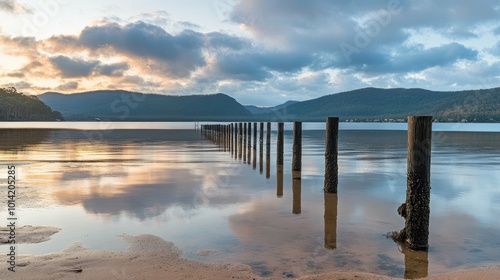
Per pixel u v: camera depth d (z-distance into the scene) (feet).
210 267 16.26
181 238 20.22
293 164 45.32
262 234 21.15
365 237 20.88
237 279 15.01
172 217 24.31
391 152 71.46
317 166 51.60
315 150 77.61
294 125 45.14
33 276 14.74
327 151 33.19
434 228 22.76
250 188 35.09
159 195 30.94
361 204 28.94
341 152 71.51
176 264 16.47
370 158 61.00
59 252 17.69
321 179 40.73
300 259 17.56
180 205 27.63
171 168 47.85
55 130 178.50
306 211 26.53
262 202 29.19
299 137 45.01
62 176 40.01
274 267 16.52
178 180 38.50
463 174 43.73
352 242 20.01
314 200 30.17
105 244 18.99
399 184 37.60
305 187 35.99
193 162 55.16
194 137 128.88
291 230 21.98
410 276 15.94
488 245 19.85
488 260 17.84
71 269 15.55
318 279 15.02
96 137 121.49
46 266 15.81
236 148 79.10
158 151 72.84
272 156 69.05
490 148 79.36
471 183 37.83
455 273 15.88
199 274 15.44
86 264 16.16
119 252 17.80
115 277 14.90
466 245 19.84
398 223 23.70
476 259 17.95
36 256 16.96
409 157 19.74
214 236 20.65
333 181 33.06
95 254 17.43
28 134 135.23
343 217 25.07
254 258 17.53
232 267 16.34
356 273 15.74
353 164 53.31
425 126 19.15
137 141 104.01
